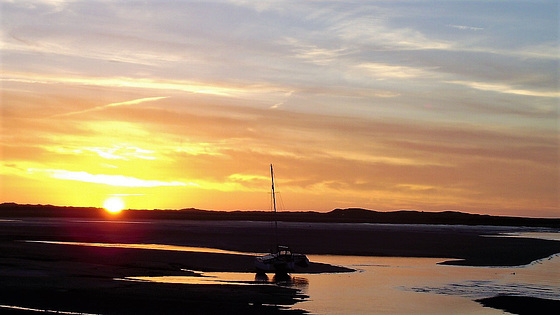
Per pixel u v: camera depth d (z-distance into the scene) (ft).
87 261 190.49
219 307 123.95
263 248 256.73
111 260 193.77
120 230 376.48
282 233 358.23
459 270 191.83
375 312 124.36
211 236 323.57
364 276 173.99
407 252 248.73
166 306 123.44
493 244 295.07
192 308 122.31
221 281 158.40
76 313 116.88
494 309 128.16
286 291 144.25
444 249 264.11
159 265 184.34
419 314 122.93
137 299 129.08
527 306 131.23
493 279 170.81
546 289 153.58
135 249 229.86
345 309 126.41
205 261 195.72
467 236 362.53
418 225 619.26
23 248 226.58
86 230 369.50
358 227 503.20
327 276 172.35
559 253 255.91
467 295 143.64
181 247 255.50
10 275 155.02
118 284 146.51
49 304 123.44
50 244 248.73
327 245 272.92
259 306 126.31
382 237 333.01
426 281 165.27
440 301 135.95
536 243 309.42
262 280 162.20
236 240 297.12
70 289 138.41
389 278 170.50
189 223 554.87
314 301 133.80
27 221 533.14
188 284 149.69
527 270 193.88
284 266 176.04
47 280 149.28
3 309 118.21
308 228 447.01
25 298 128.16
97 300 127.44
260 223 597.11
